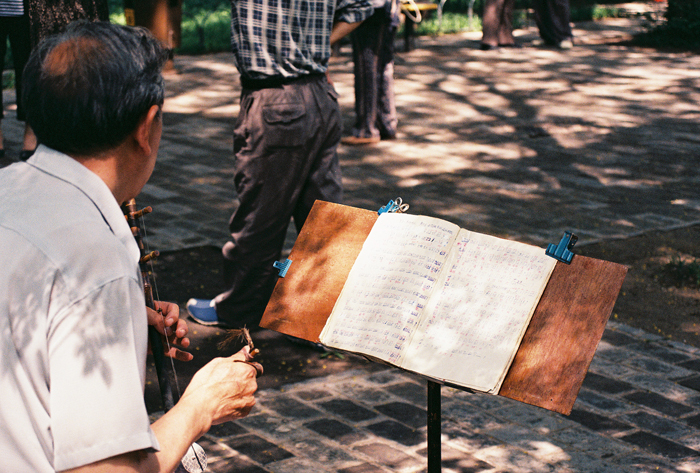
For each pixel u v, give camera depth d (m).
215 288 4.89
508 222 6.18
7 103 10.44
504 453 3.20
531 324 1.93
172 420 1.41
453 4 21.09
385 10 7.89
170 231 5.89
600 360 4.07
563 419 3.49
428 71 12.87
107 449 1.19
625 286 5.03
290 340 4.21
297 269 2.32
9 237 1.20
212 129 9.30
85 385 1.18
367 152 8.27
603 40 16.47
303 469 3.07
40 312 1.18
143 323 1.28
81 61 1.26
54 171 1.28
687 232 6.04
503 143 8.71
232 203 6.62
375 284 2.11
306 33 3.77
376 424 3.43
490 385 1.85
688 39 15.63
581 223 6.19
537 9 15.47
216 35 16.75
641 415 3.54
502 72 12.80
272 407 3.57
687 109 10.35
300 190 4.02
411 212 6.39
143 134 1.33
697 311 4.70
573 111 10.22
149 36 1.35
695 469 3.11
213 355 4.07
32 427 1.20
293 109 3.80
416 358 1.94
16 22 6.19
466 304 1.98
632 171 7.70
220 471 3.05
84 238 1.22
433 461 2.19
